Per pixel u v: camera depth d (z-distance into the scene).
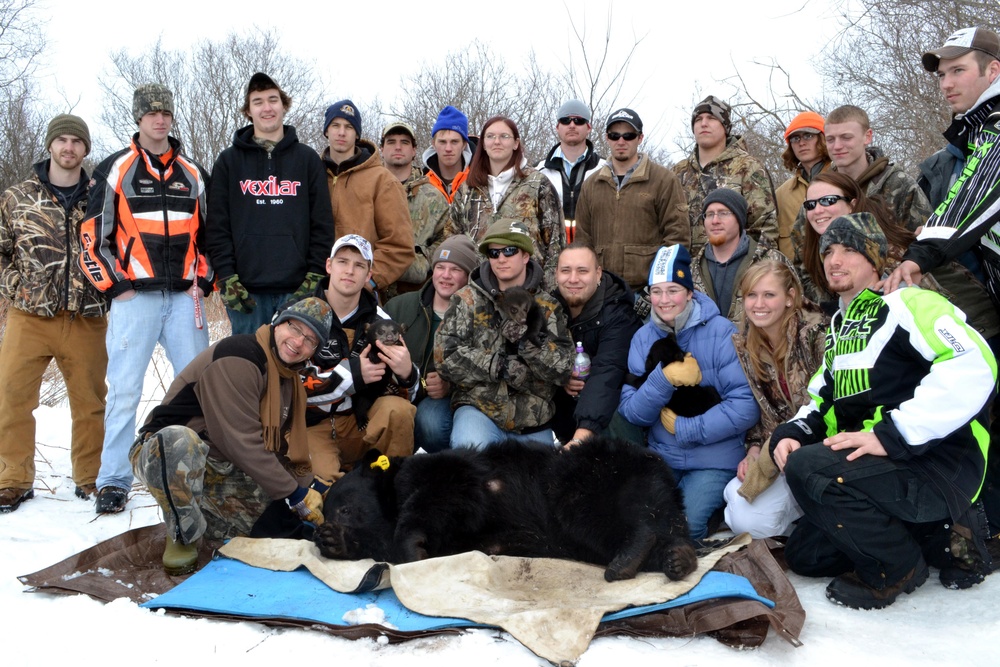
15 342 5.17
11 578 3.98
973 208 3.97
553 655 3.01
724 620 3.21
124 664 3.07
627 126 5.91
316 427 4.95
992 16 10.95
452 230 6.45
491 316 4.93
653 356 4.72
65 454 6.48
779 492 4.31
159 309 5.18
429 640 3.18
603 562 3.98
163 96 5.08
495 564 3.76
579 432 4.82
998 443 4.18
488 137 6.16
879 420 3.73
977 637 3.33
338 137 5.79
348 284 4.87
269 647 3.18
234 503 4.34
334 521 4.18
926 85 12.77
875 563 3.66
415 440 5.43
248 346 4.05
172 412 4.09
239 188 5.42
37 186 5.23
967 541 3.79
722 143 6.10
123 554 4.08
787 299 4.48
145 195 5.11
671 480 4.00
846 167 5.27
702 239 6.07
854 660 3.14
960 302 4.44
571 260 4.93
